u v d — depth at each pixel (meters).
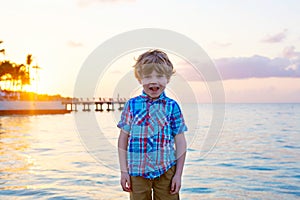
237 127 22.61
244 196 5.46
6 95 57.91
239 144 12.98
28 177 6.78
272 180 6.53
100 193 5.58
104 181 6.39
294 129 20.64
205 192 5.69
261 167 7.91
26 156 9.75
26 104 46.06
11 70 61.22
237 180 6.55
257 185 6.15
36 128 22.62
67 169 7.59
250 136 16.30
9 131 20.28
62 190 5.77
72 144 13.02
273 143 13.27
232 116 40.78
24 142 13.91
